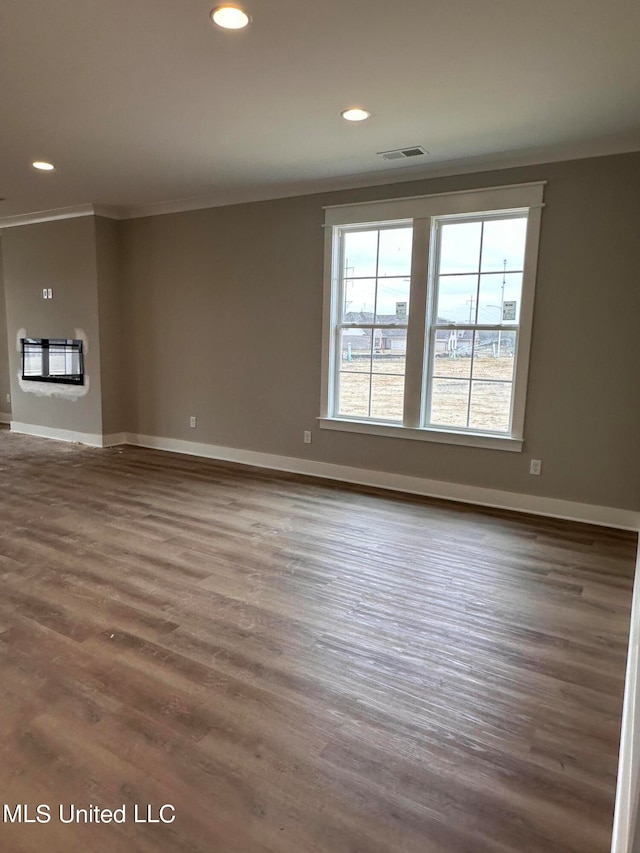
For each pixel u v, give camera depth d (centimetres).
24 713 186
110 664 215
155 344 604
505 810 152
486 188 404
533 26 232
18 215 627
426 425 460
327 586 286
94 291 598
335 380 500
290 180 469
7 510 396
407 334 452
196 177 463
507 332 419
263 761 167
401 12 223
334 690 202
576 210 376
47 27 236
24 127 352
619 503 385
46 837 141
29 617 249
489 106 312
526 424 410
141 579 289
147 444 630
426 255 434
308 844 140
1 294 747
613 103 305
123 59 264
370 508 418
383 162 414
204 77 282
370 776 163
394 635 240
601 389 382
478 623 252
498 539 358
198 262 558
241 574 297
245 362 543
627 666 220
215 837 142
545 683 209
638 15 222
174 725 182
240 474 514
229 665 215
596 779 164
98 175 460
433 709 193
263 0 215
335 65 268
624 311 370
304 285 497
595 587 291
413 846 141
